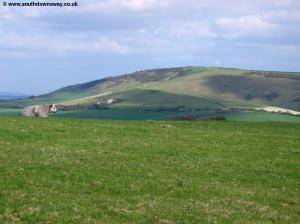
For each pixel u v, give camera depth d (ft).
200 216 79.97
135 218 75.92
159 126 193.26
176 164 119.03
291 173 120.06
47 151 122.21
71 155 119.24
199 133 176.96
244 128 207.21
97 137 150.61
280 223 80.28
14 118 191.31
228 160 129.08
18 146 126.31
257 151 146.61
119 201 84.02
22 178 93.20
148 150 134.41
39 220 71.67
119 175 102.53
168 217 77.82
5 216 71.97
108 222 72.95
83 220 73.05
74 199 82.99
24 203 78.28
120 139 149.69
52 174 98.37
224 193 96.07
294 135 191.42
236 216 81.76
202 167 118.21
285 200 94.99
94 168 106.73
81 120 202.90
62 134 151.33
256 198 94.73
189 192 94.58
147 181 99.35
